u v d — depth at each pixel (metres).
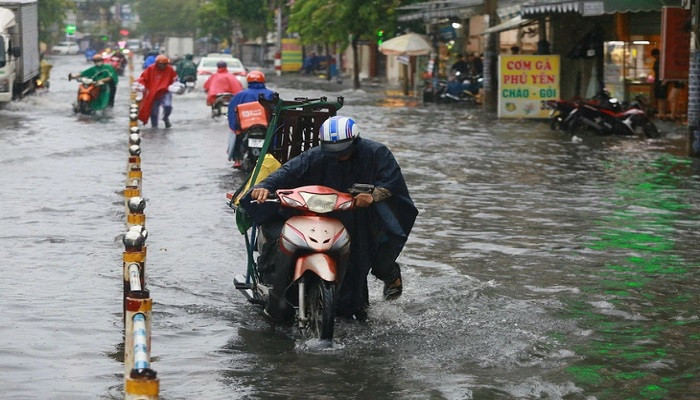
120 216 16.03
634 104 31.98
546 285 11.62
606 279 11.93
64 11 129.62
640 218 16.08
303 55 98.62
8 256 12.96
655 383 8.24
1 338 9.36
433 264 12.69
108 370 8.51
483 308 10.58
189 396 7.91
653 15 35.81
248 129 21.28
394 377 8.39
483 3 45.53
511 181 20.59
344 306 9.99
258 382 8.26
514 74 38.91
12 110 41.09
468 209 16.97
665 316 10.33
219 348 9.21
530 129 34.22
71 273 12.05
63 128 32.75
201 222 15.51
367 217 9.87
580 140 29.77
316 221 9.38
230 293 11.27
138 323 6.17
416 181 20.56
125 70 96.00
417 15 52.66
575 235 14.64
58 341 9.32
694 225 15.45
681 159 24.72
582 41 39.72
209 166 22.77
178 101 50.66
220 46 158.25
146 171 21.75
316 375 8.45
